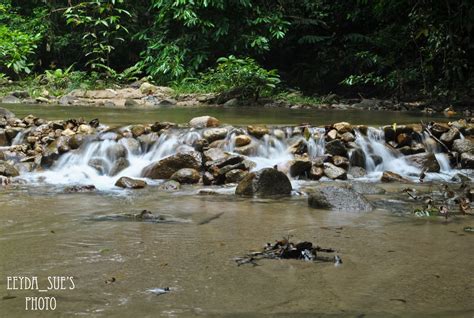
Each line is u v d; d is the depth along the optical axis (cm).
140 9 1598
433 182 513
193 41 1434
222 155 519
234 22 1440
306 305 204
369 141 591
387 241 298
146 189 460
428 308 203
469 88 1168
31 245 284
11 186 468
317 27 1554
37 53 1611
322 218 353
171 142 562
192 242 291
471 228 330
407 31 1306
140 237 301
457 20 1177
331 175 513
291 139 582
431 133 612
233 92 1155
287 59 1606
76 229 318
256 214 363
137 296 212
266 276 237
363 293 217
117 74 1395
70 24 1602
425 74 1234
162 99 1173
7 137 599
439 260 263
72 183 485
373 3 1446
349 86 1438
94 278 232
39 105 1053
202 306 203
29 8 1742
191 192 447
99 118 752
